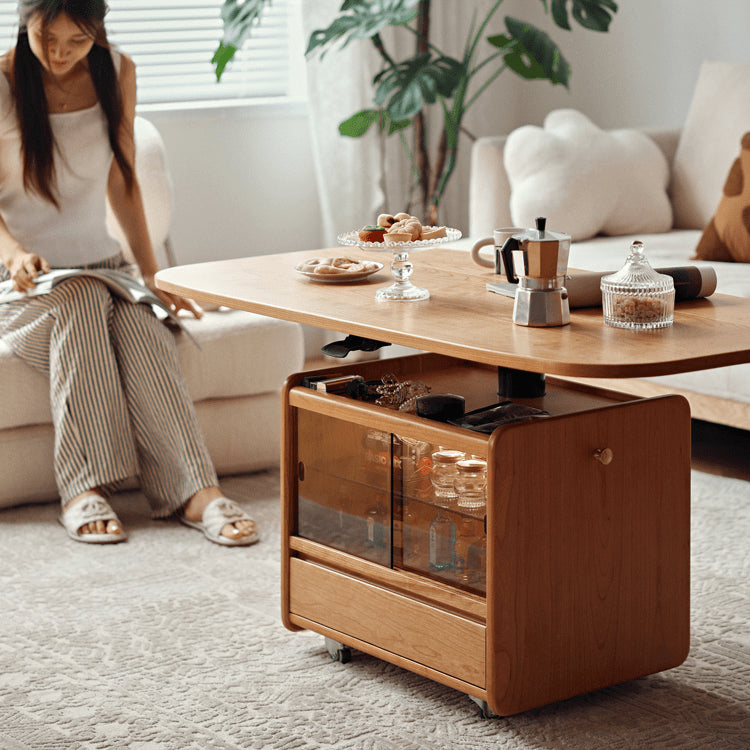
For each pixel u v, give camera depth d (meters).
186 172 4.05
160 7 3.99
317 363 4.31
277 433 3.10
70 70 2.85
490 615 1.69
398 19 3.63
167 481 2.77
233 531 2.60
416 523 1.83
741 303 1.88
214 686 1.93
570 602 1.76
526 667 1.73
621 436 1.77
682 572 1.89
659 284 1.70
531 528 1.70
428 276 2.16
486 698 1.73
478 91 4.29
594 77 4.54
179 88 4.08
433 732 1.76
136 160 3.33
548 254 1.70
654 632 1.88
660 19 4.24
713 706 1.83
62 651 2.06
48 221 2.88
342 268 2.13
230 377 2.98
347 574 1.96
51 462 2.84
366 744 1.73
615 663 1.84
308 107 4.18
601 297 1.86
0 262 2.89
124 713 1.83
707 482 2.94
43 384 2.79
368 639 1.93
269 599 2.29
